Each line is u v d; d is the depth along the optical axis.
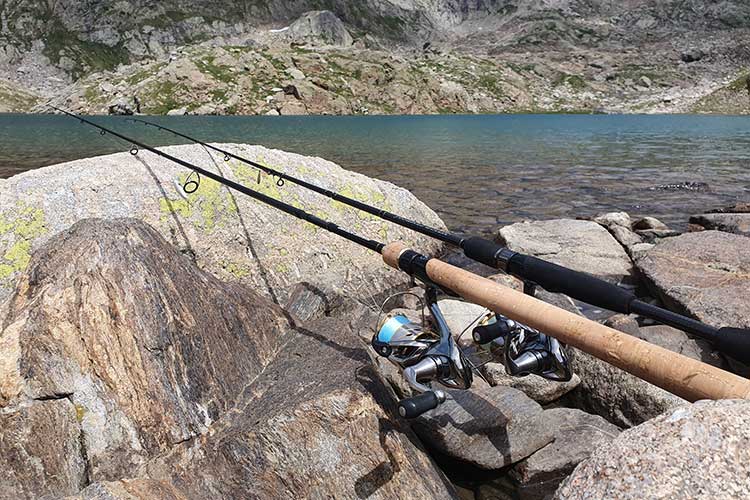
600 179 20.67
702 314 6.78
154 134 43.47
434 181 19.80
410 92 163.88
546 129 61.62
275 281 7.08
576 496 2.05
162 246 4.55
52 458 3.59
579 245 9.96
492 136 47.34
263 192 7.55
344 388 3.82
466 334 6.04
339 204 8.26
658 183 19.80
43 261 4.31
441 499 3.68
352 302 6.35
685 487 1.88
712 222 11.63
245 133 48.47
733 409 2.04
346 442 3.64
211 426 3.95
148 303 4.14
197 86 138.62
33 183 6.35
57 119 88.56
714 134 50.81
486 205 15.52
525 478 4.27
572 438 4.48
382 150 32.16
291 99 140.25
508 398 4.68
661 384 2.32
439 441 4.40
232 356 4.40
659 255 8.59
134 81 148.00
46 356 3.76
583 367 5.41
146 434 3.77
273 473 3.58
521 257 3.19
